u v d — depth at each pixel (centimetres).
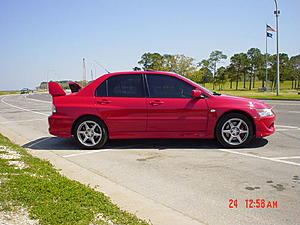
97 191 368
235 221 309
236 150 601
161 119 611
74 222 279
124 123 618
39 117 1300
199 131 614
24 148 656
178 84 627
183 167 494
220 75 9681
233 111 613
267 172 461
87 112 620
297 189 392
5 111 1672
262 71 9550
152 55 7481
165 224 300
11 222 278
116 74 642
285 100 2602
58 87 646
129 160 545
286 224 302
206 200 361
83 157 573
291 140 690
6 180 388
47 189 358
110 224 281
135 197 372
